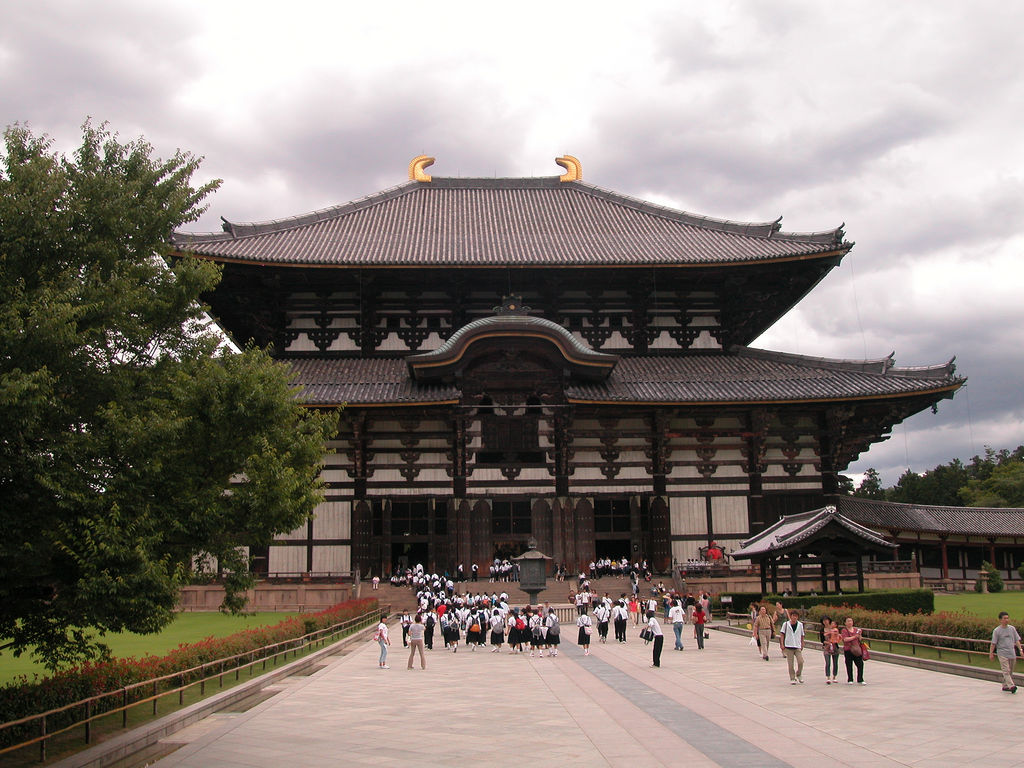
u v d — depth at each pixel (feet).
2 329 48.32
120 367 57.72
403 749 53.62
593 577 196.95
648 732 57.72
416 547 213.25
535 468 203.62
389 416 201.87
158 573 50.80
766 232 234.79
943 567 229.66
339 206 251.60
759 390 202.49
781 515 206.69
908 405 209.56
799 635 79.97
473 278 220.84
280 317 221.46
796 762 48.16
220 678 83.35
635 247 227.40
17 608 55.26
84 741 55.01
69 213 55.88
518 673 92.53
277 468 62.44
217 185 67.46
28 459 48.55
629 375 212.43
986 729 56.34
